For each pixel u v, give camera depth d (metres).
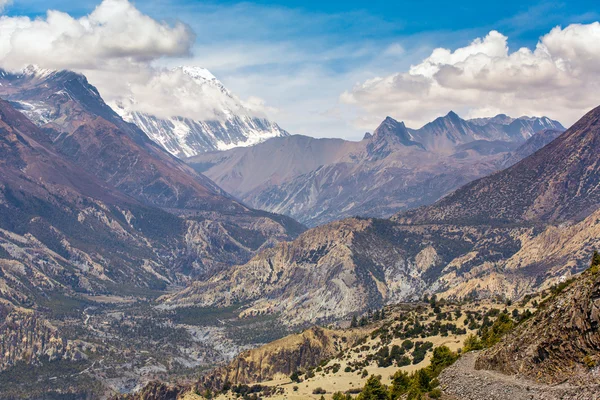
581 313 128.50
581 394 118.56
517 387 134.00
